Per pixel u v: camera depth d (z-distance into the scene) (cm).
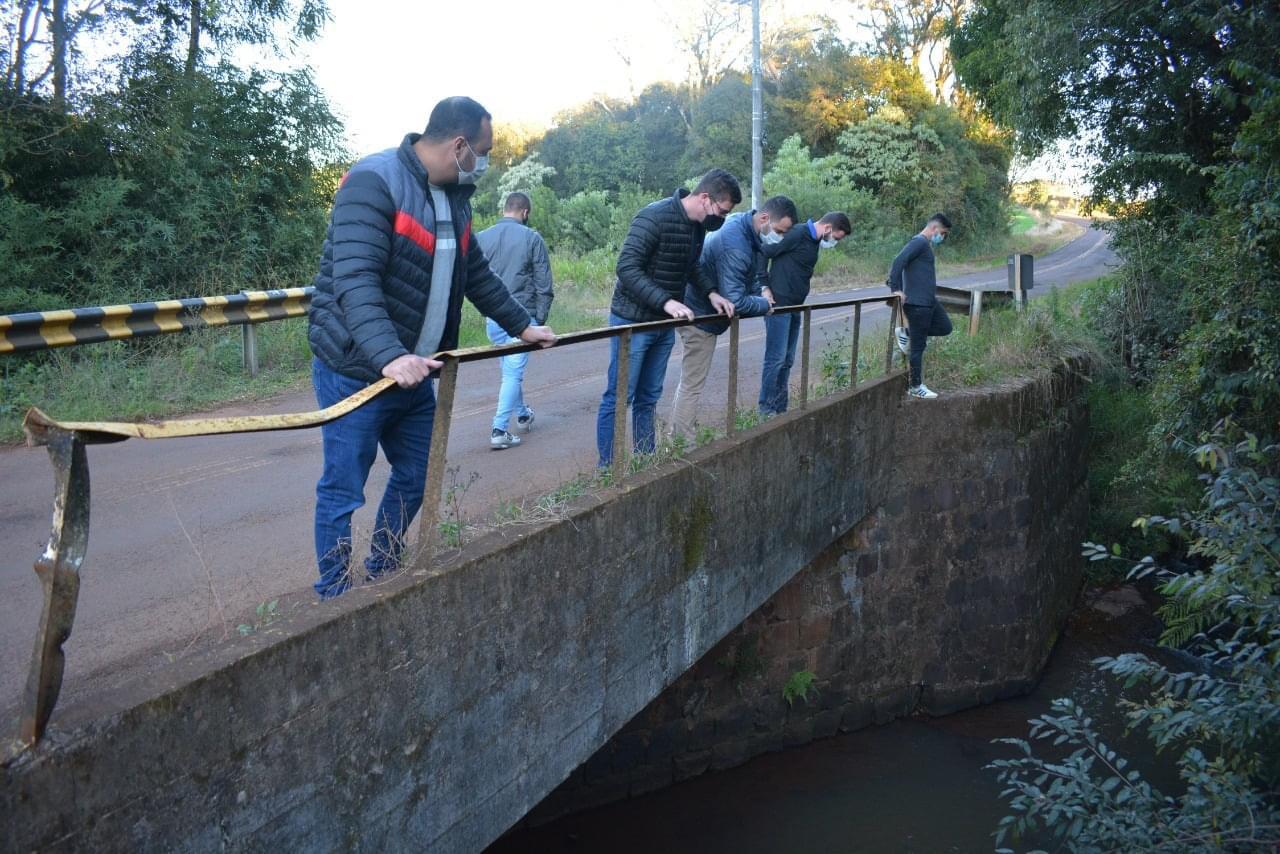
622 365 461
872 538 871
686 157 4125
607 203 3100
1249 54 1104
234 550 501
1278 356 759
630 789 745
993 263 3666
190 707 252
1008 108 1504
